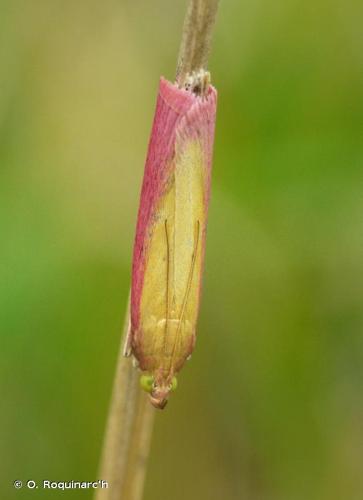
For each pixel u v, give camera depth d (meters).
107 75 0.11
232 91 0.11
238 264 0.11
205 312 0.11
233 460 0.11
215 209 0.11
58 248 0.11
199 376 0.11
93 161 0.11
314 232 0.11
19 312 0.11
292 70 0.11
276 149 0.11
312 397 0.11
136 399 0.09
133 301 0.09
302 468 0.11
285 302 0.11
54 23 0.11
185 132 0.08
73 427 0.11
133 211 0.11
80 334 0.11
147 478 0.11
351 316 0.11
